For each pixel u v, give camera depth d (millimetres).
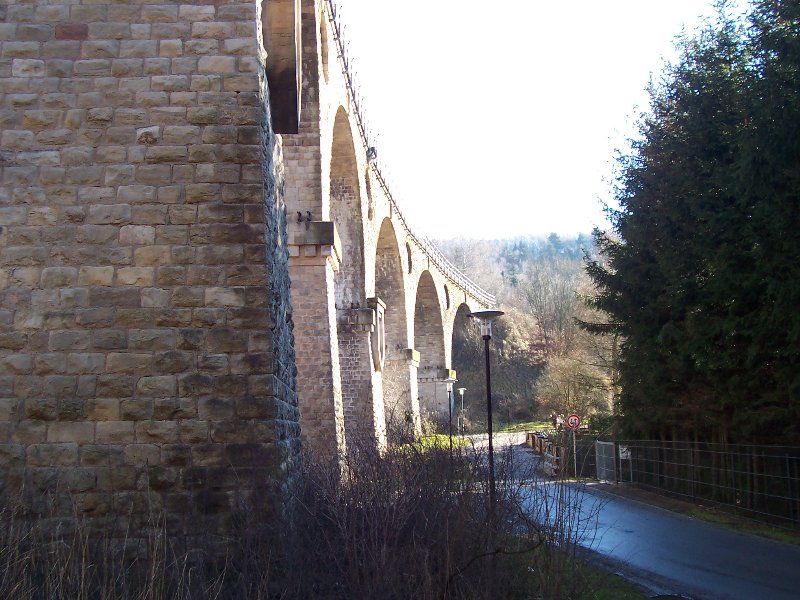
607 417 31234
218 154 8930
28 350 8594
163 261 8750
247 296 8734
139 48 9070
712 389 19250
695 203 17781
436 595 6547
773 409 16484
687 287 19031
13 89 8961
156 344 8625
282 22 10930
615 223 23719
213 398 8570
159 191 8844
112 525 8281
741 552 12883
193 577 7488
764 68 14695
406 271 41781
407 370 40625
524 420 41812
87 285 8688
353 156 26469
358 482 7828
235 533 8156
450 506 7531
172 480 8422
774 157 14016
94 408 8516
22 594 6383
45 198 8805
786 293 14523
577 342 44469
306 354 18609
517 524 7844
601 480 27766
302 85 19031
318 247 18828
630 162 23359
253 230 8828
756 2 15039
